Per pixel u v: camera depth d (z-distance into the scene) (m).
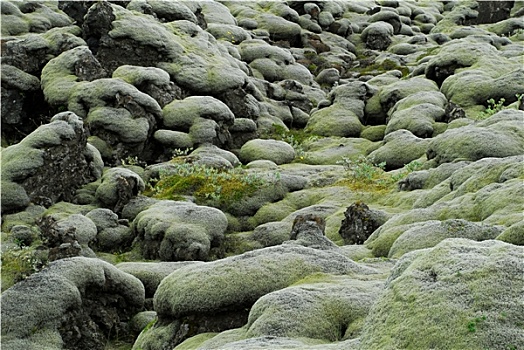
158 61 53.03
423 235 21.28
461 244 9.15
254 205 36.28
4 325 18.56
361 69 76.25
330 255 18.25
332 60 78.19
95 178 38.09
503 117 36.91
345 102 58.16
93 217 32.84
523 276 7.99
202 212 32.50
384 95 56.50
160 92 48.62
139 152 43.84
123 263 26.53
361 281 15.98
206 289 16.44
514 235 17.48
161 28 55.34
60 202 35.09
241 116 53.38
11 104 48.72
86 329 20.25
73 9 62.44
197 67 53.50
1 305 19.12
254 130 51.97
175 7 63.44
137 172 41.09
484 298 7.81
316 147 50.19
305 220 22.69
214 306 16.17
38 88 49.66
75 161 36.72
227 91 53.19
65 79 47.69
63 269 20.84
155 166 41.69
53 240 26.19
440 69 58.44
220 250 31.33
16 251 25.92
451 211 24.27
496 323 7.50
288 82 64.44
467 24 92.19
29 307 19.12
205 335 15.32
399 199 32.50
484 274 8.12
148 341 16.75
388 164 41.94
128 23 52.88
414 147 41.78
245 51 68.81
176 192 37.16
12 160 34.00
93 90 44.91
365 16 95.38
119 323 21.73
